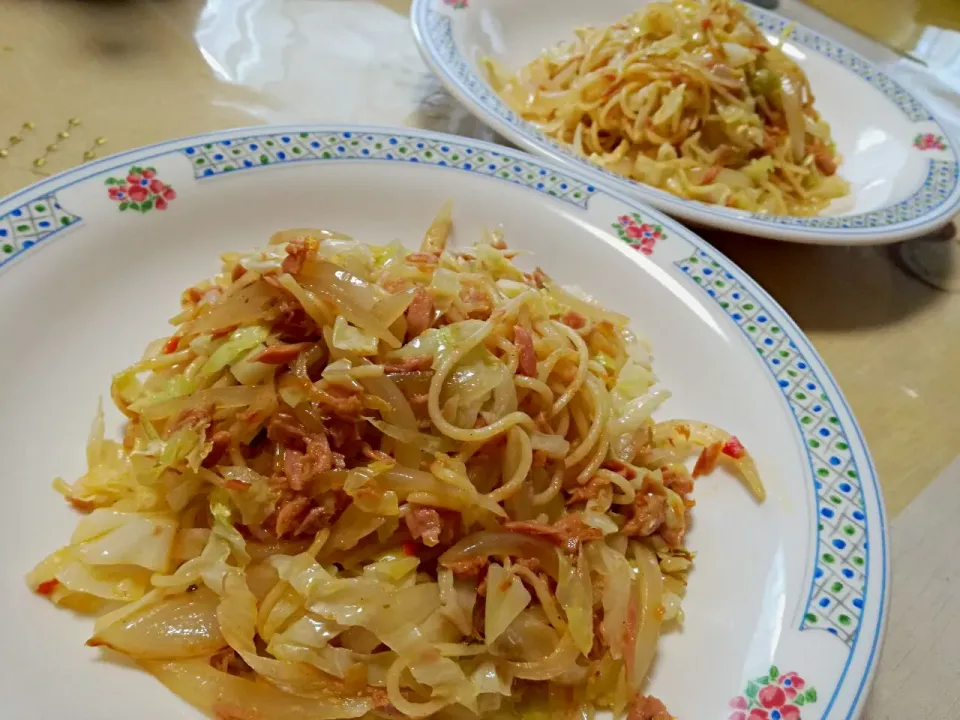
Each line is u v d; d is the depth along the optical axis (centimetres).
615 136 27
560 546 13
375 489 12
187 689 11
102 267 16
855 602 12
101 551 12
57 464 14
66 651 11
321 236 16
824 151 28
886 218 22
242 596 12
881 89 29
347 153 19
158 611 12
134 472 13
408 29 30
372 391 13
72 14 26
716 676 12
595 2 32
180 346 14
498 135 24
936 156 26
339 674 11
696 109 26
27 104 22
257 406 12
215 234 18
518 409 14
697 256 19
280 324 13
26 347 14
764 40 29
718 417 16
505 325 14
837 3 40
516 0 30
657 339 18
